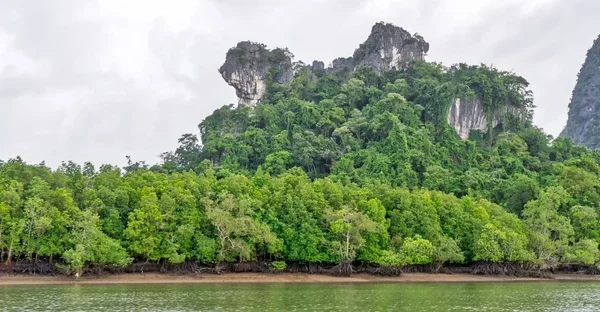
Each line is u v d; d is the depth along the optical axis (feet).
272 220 312.09
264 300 205.87
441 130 580.30
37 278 269.85
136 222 283.38
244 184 339.16
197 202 308.19
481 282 319.27
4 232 269.03
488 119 619.67
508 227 350.23
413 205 343.67
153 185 323.16
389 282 306.55
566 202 397.80
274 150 547.90
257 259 318.45
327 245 311.06
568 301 217.56
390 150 513.45
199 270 299.99
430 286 282.36
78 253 260.83
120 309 177.27
